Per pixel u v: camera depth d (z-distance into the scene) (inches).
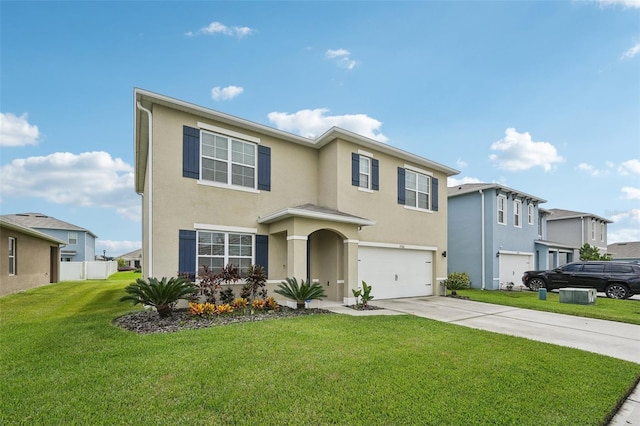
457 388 173.8
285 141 502.0
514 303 501.0
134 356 213.8
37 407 149.5
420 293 609.3
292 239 421.4
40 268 754.2
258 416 143.6
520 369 203.6
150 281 339.3
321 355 218.7
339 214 458.3
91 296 544.1
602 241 1252.5
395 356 220.8
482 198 790.5
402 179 592.1
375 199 545.6
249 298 422.9
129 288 332.5
